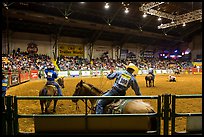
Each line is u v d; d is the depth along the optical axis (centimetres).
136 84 450
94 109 513
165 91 1456
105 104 444
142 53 4991
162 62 4919
